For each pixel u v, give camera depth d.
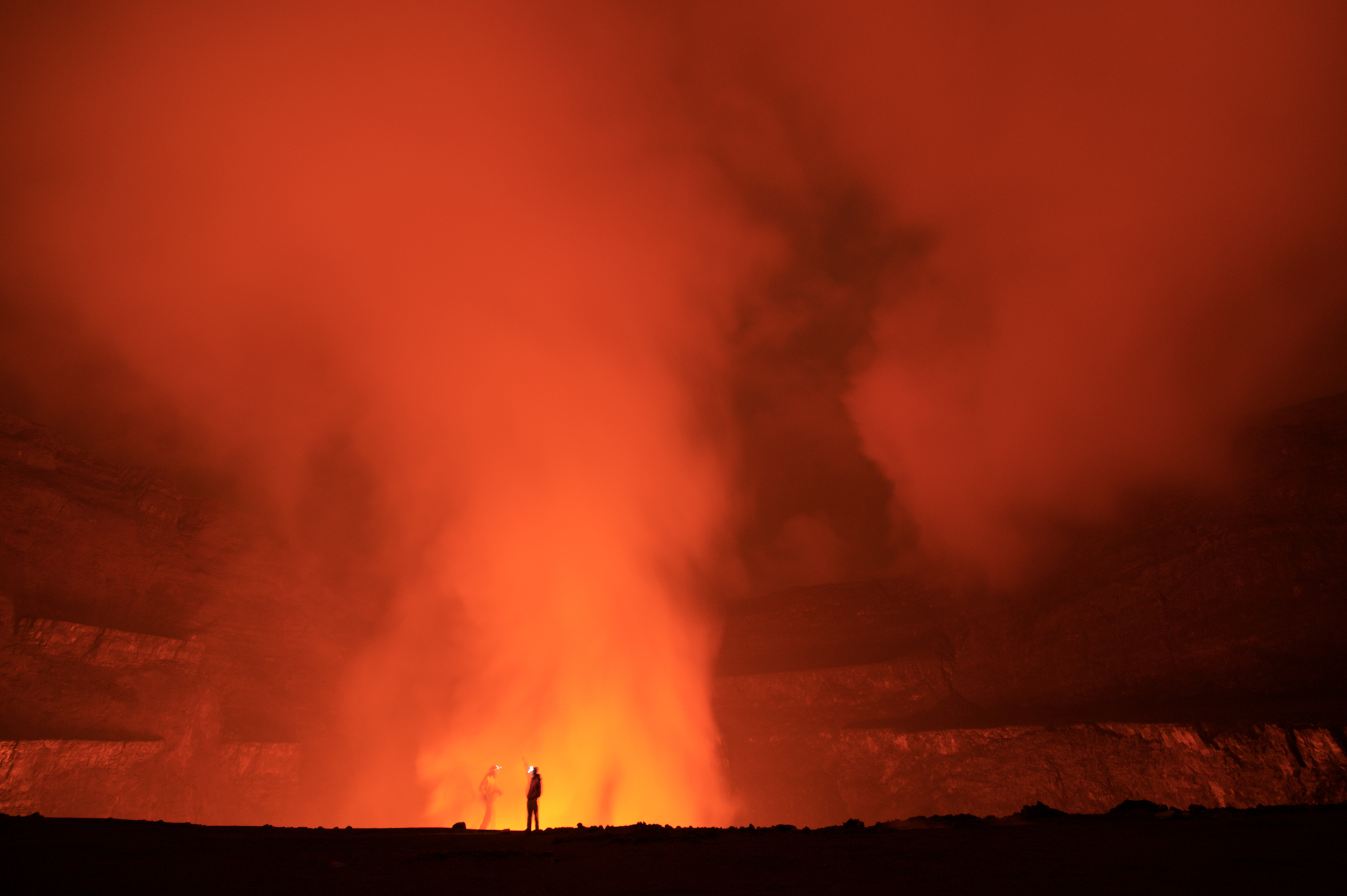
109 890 8.68
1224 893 6.89
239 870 10.46
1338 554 38.91
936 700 52.00
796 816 50.34
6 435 43.78
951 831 14.70
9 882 9.12
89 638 39.03
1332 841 10.00
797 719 55.56
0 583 37.97
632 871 10.28
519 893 8.62
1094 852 10.15
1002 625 52.28
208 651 47.94
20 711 34.41
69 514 43.38
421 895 8.53
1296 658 37.50
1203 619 42.03
